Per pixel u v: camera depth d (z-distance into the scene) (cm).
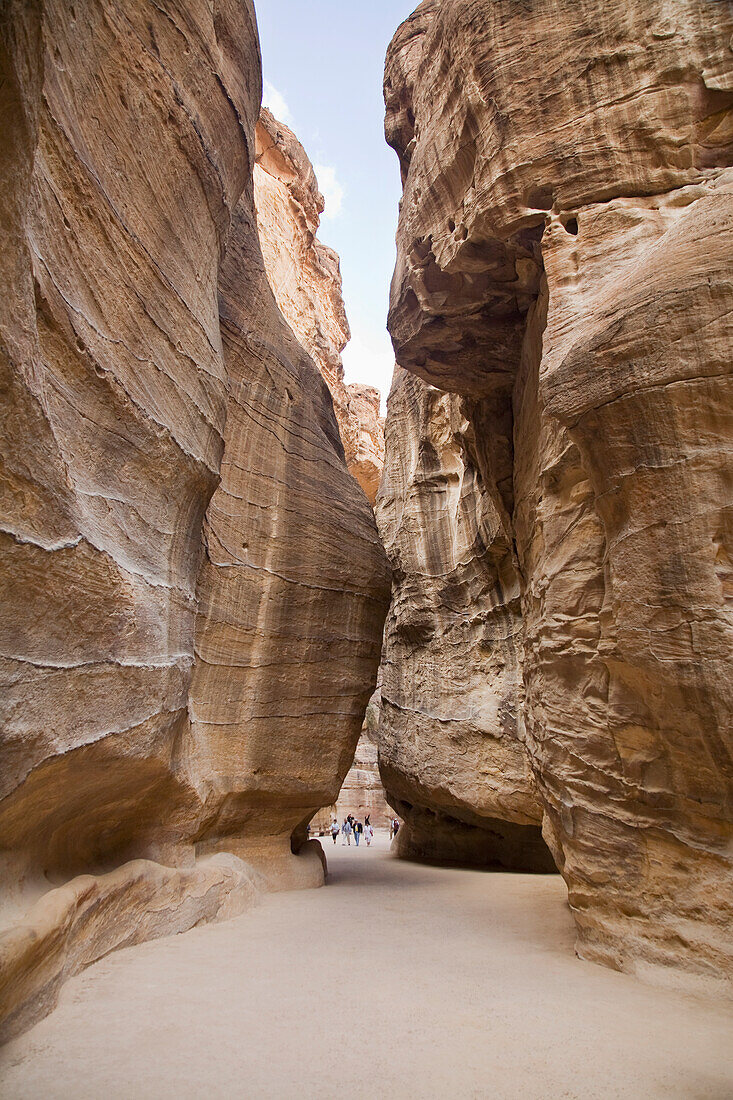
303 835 1140
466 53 812
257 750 925
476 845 1463
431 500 1634
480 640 1396
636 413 550
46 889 468
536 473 853
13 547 354
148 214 600
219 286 1009
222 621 904
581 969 534
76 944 473
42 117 428
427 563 1587
